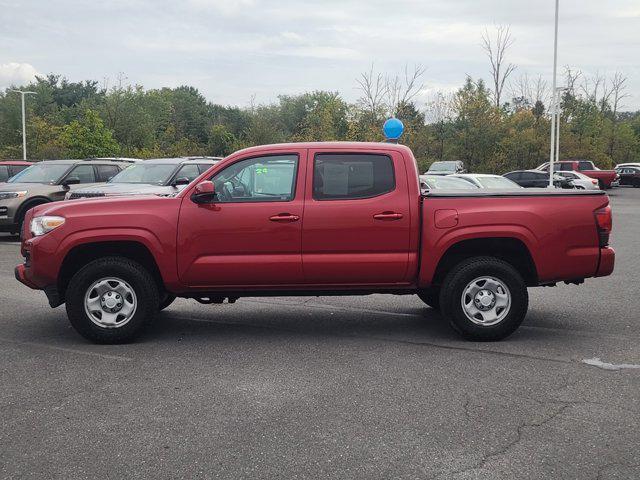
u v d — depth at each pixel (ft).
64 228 21.16
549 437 13.84
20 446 13.47
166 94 289.74
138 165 45.80
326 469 12.36
